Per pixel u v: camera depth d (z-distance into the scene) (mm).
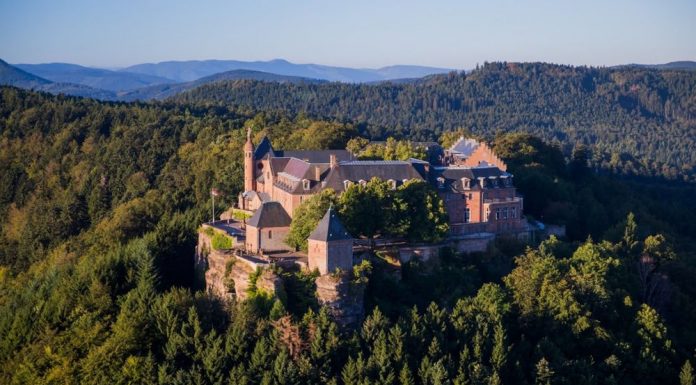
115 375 111188
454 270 140250
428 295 134375
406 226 139000
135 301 125875
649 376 122312
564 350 122250
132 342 115938
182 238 167000
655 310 134375
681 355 129375
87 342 119938
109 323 125312
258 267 122875
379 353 109062
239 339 110688
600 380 116875
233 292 128000
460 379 106688
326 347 110688
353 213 134750
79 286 136375
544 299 128750
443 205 147125
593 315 130125
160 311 118812
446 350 114312
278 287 119250
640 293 150375
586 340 124250
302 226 131875
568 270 138625
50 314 131625
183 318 119625
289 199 148625
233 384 103875
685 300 146875
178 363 112312
